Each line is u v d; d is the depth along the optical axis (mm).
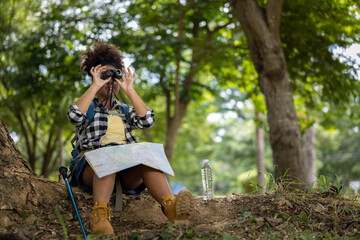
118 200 3342
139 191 3422
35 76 10750
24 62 10891
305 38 9250
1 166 3324
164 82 12125
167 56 11305
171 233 2797
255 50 7715
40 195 3322
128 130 3340
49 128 13195
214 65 10820
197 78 13344
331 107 11273
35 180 3393
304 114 11516
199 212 3537
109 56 3480
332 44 9180
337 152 29406
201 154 30094
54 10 11195
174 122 12062
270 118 7590
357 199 3711
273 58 7531
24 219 3104
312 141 16922
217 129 29344
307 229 3131
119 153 3012
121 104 3385
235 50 10703
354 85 9430
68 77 10922
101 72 3320
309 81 10016
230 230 3057
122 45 10664
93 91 3145
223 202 3723
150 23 10930
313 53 9469
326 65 9250
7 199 3115
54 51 10758
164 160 3119
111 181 2990
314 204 3471
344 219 3240
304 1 8500
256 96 12000
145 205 3648
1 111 12789
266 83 7652
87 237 2711
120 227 3195
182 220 2898
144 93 12773
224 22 12258
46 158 11633
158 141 14820
